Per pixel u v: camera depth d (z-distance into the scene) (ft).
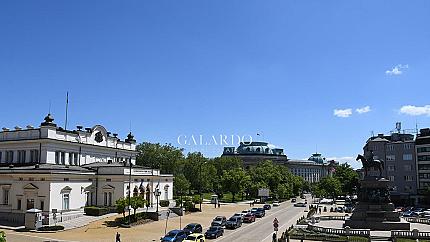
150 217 289.94
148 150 587.27
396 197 503.61
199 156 636.48
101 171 310.86
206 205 442.91
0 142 319.68
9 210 273.13
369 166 270.87
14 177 275.18
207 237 218.18
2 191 278.67
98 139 354.95
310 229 242.58
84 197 296.51
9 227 242.78
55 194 266.98
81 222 256.93
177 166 590.96
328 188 584.40
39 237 210.79
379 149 522.06
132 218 267.18
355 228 251.39
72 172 282.56
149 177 338.75
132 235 221.66
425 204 481.87
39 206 264.11
